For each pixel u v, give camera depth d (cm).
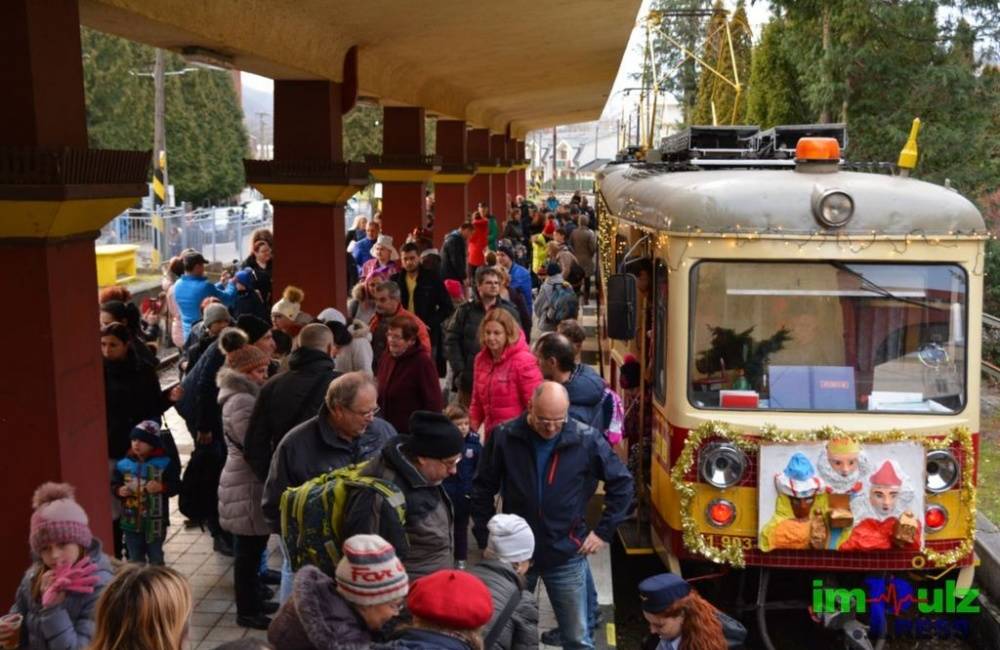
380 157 1781
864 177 693
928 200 655
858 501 640
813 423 645
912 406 654
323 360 610
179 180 4900
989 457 1266
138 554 696
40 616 410
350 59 1148
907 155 721
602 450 564
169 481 688
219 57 880
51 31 539
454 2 1083
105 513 611
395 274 1231
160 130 3238
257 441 607
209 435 729
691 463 655
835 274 658
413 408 718
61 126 549
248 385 645
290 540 458
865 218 650
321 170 1098
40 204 529
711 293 663
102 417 608
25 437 559
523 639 420
